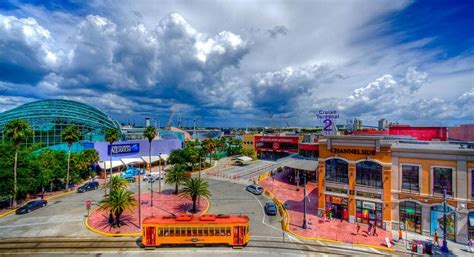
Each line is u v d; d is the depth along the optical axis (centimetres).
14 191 4475
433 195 3341
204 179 7138
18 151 4772
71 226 3741
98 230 3566
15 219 4016
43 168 5166
